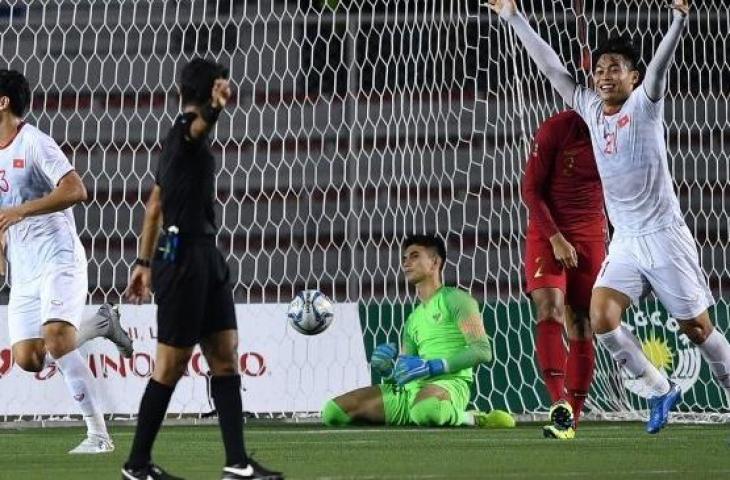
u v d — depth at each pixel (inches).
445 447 920.9
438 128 1801.2
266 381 1332.4
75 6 1696.6
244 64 1846.7
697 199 1806.1
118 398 1305.4
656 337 1370.6
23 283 890.7
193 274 620.7
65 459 835.4
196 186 622.8
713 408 1364.4
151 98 1685.5
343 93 1831.9
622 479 653.9
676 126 1716.3
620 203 909.2
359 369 1343.5
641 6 1818.4
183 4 1883.6
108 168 1793.8
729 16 1723.7
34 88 1844.2
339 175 1802.4
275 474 622.8
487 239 1763.0
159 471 633.6
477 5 1822.1
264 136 1803.6
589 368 1061.8
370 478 661.9
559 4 1790.1
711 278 1781.5
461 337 1206.9
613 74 893.8
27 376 1302.9
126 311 1322.6
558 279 1059.3
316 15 1849.2
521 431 1141.7
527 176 1045.2
